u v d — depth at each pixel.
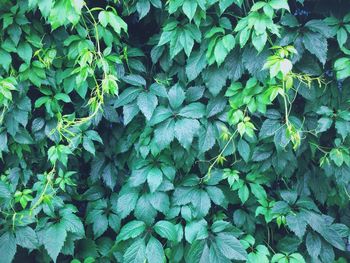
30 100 2.26
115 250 2.30
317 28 2.04
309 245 2.20
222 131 2.20
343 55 2.18
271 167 2.32
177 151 2.25
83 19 2.11
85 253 2.41
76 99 2.40
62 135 2.30
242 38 1.94
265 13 1.88
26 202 2.23
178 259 2.21
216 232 2.20
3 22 2.12
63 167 2.42
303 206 2.22
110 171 2.52
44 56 2.23
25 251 2.48
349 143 2.18
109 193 2.57
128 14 2.25
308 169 2.36
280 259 2.18
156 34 2.34
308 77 2.05
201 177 2.38
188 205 2.23
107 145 2.51
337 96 2.24
